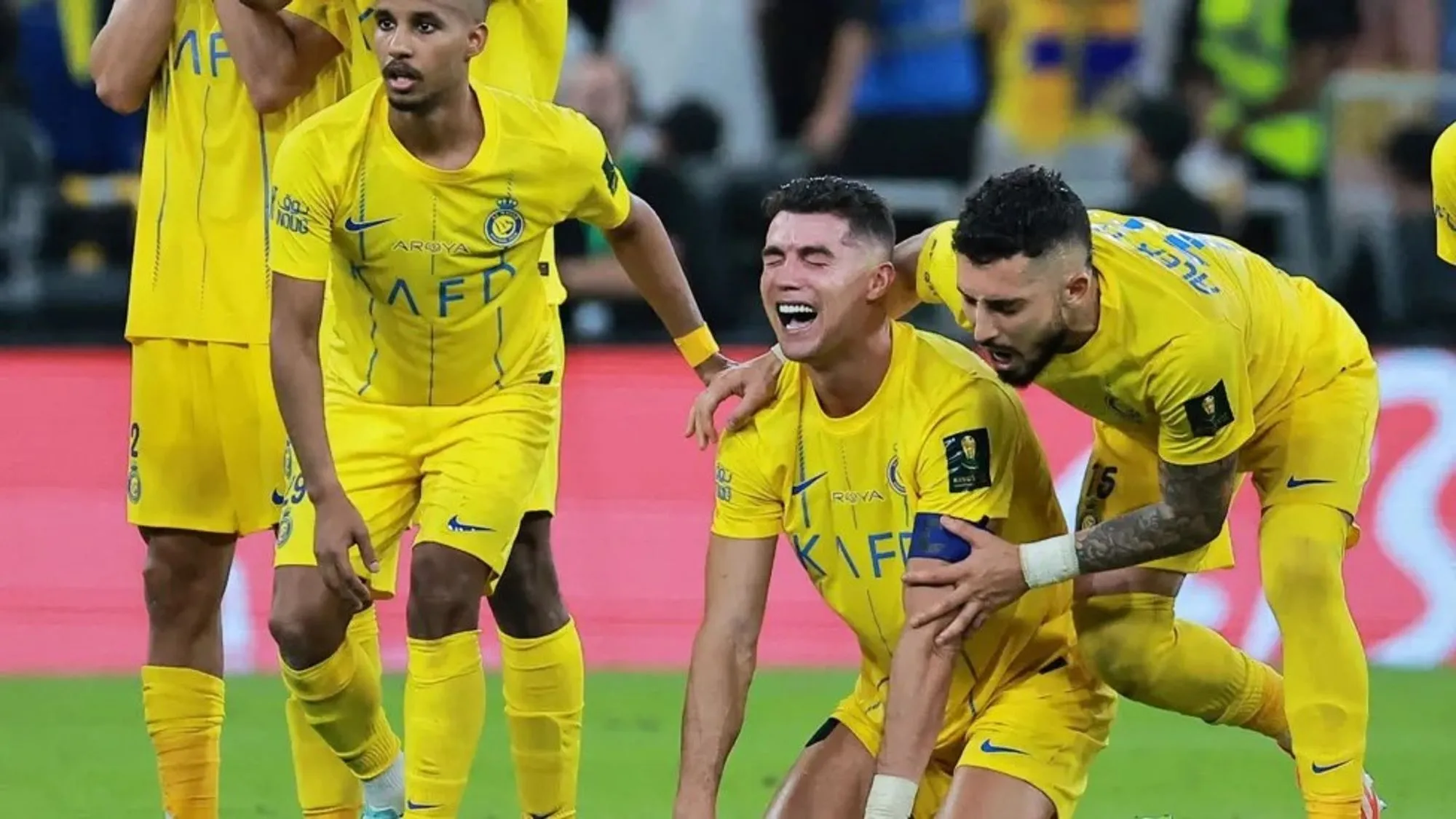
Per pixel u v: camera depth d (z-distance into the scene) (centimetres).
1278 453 1947
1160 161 3984
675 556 3497
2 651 3400
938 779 1852
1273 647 3469
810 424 1764
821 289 1677
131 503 2036
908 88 4397
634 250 1944
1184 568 1900
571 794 2020
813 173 4209
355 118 1778
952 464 1720
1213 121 4369
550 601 1973
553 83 2031
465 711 1834
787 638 3497
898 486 1742
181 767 2022
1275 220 4122
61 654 3406
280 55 1948
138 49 2008
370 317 1847
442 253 1800
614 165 1897
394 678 3269
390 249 1795
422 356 1848
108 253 3981
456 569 1814
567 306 3875
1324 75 4391
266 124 2006
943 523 1716
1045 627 1833
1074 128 4400
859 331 1705
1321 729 1898
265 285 2016
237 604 3397
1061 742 1788
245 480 2033
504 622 1969
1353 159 4184
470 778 2589
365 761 1925
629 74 4194
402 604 3428
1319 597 1900
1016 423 1767
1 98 4097
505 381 1883
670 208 3881
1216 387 1708
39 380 3475
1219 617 3472
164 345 2011
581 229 3916
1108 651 1858
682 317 1992
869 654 1847
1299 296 1977
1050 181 1647
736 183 4088
